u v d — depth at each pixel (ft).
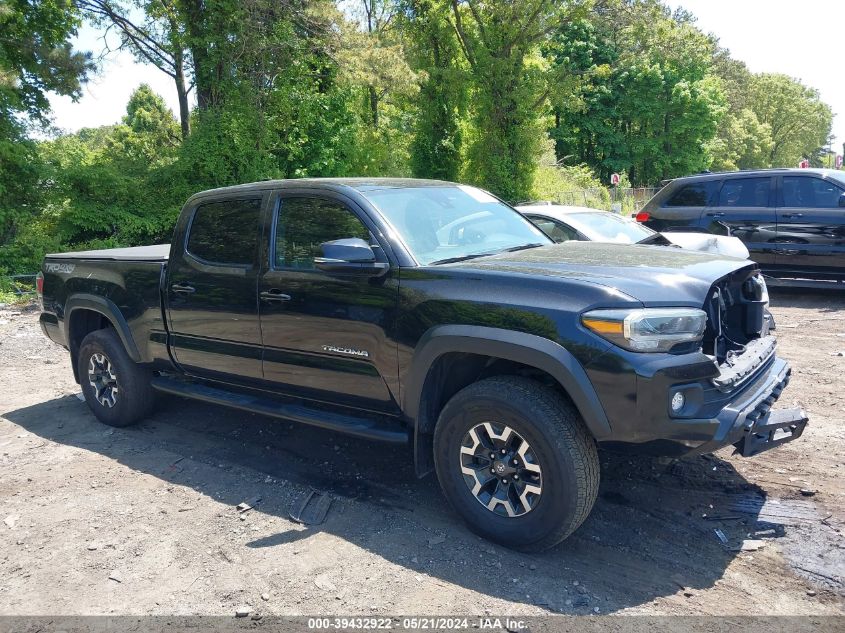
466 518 11.15
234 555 10.99
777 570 10.04
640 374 9.32
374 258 11.25
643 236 25.16
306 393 13.16
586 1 77.87
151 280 15.72
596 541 11.02
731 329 11.96
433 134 84.99
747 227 32.01
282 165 64.28
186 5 57.00
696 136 168.66
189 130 62.75
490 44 79.56
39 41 48.70
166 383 16.30
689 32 129.70
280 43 57.57
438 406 11.80
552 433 9.84
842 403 16.99
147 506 12.89
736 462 13.79
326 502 12.71
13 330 31.48
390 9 82.43
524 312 10.11
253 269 13.65
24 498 13.39
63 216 52.11
